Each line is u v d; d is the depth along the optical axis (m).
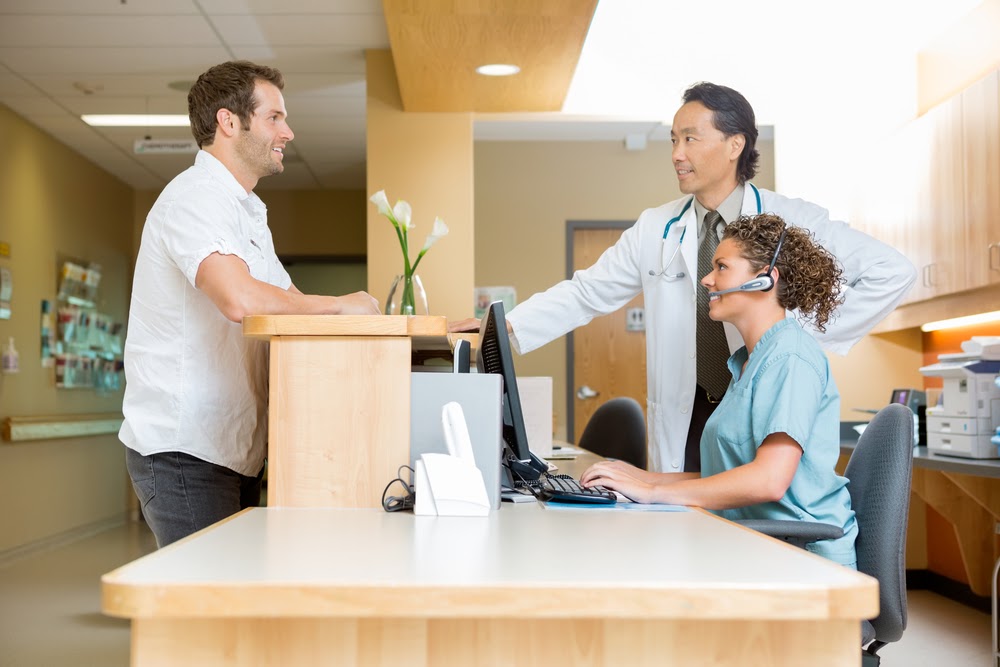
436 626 1.12
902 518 1.94
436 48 4.50
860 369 5.78
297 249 8.81
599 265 2.95
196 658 1.12
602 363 6.93
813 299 1.99
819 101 5.89
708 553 1.20
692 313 2.77
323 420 1.70
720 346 2.75
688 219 2.76
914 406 4.47
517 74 4.88
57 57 5.38
